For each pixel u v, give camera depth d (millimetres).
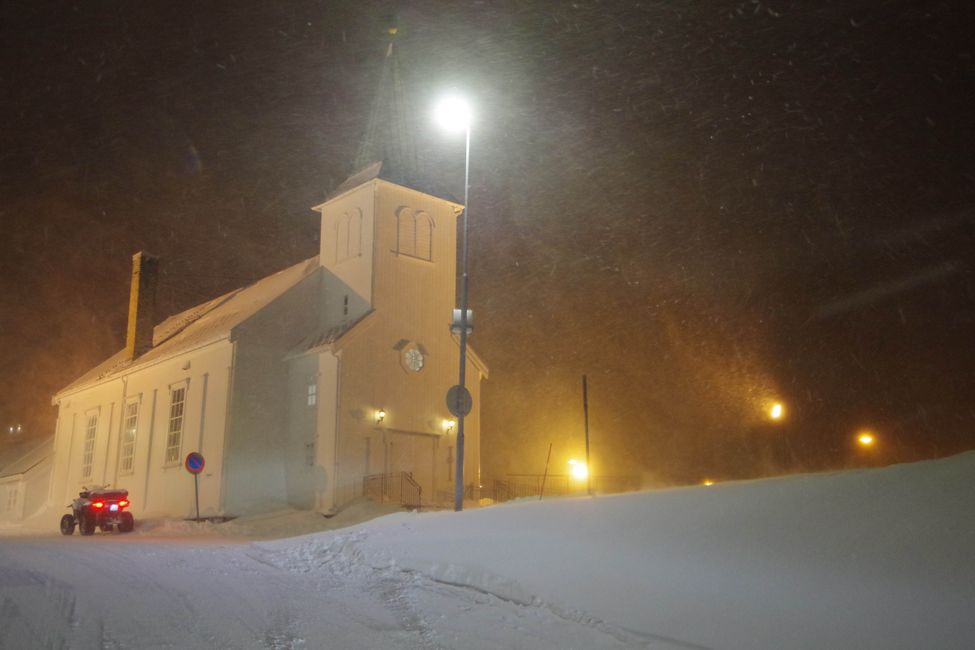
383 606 10047
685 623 8062
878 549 8227
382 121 36656
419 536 14453
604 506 13047
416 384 33844
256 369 33594
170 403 37000
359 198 35219
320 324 35781
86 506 28172
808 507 9953
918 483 9609
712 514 10859
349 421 31516
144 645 7863
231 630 8609
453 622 9062
